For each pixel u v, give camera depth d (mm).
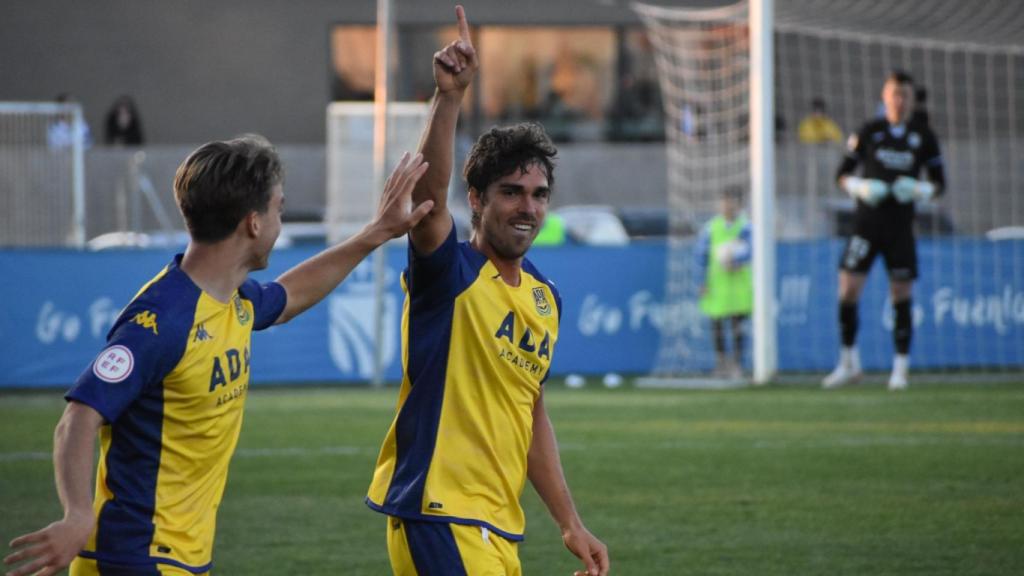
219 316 10172
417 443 11031
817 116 64938
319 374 44500
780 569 17312
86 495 9445
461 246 11352
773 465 25672
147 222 63250
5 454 27953
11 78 75562
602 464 25969
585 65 78000
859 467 25328
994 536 19203
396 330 45250
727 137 56781
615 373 46281
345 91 77750
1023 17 64812
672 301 46594
